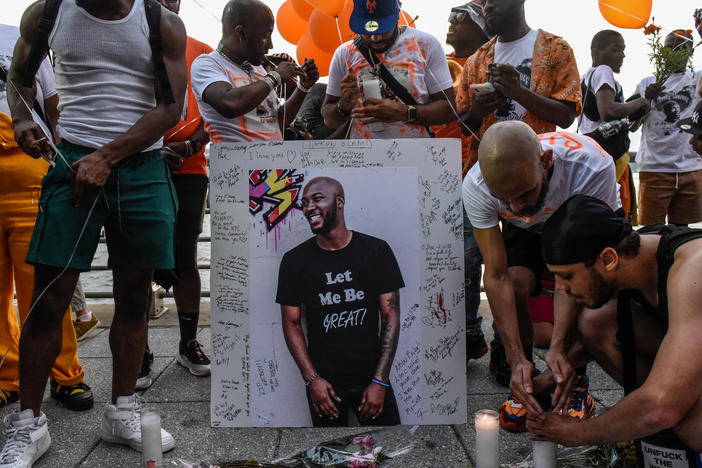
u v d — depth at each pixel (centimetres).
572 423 175
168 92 211
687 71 421
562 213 174
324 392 230
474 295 290
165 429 234
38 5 208
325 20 313
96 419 245
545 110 266
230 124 258
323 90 404
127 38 207
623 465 194
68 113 210
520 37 285
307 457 207
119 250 216
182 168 294
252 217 232
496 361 279
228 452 215
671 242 165
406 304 232
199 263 564
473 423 234
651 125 438
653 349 189
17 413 208
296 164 232
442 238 232
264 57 271
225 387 234
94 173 197
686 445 164
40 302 205
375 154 232
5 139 244
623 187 377
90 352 329
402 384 231
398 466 202
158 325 379
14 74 213
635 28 310
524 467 196
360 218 232
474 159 291
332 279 231
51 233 202
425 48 268
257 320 233
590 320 200
